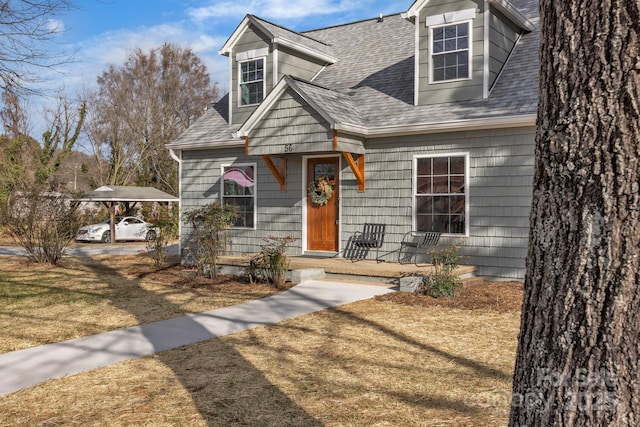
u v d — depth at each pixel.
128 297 9.59
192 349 6.05
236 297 9.43
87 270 13.75
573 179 1.96
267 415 4.14
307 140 11.25
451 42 11.27
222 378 5.02
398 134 11.41
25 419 4.12
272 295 9.49
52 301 9.20
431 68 11.49
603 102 1.90
